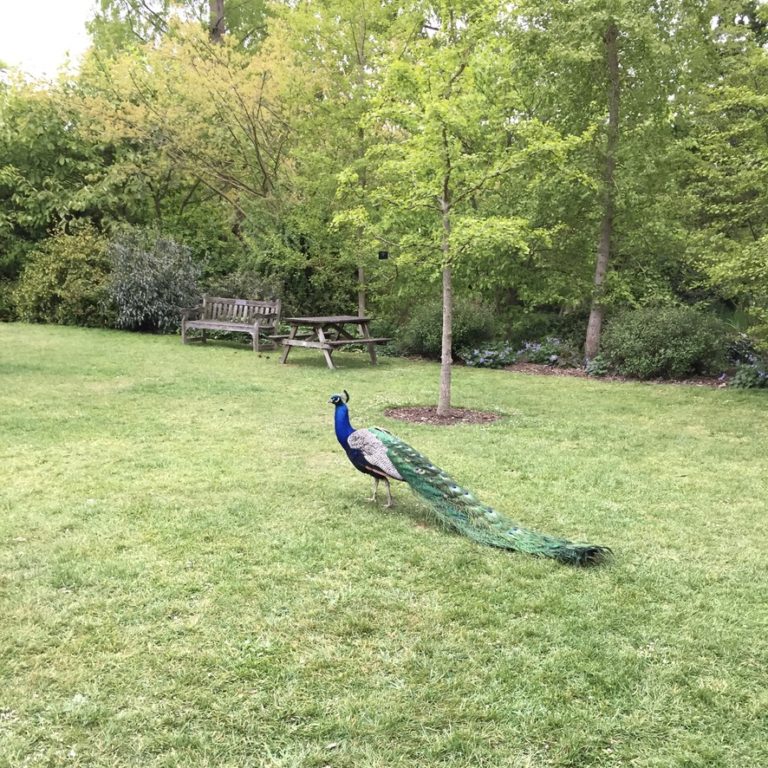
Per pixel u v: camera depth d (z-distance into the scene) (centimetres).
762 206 1018
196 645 300
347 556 395
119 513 452
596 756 242
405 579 369
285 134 1558
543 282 1284
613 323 1180
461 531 427
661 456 631
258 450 618
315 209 1412
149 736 245
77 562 376
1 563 374
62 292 1628
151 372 1027
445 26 1048
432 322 1282
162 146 1599
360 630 316
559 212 1165
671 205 1188
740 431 733
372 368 1149
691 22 1122
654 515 479
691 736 253
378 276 1451
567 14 1063
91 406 777
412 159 716
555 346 1271
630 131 1127
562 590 361
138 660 288
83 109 1652
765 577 383
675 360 1071
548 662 295
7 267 1836
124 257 1574
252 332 1293
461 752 242
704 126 1185
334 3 1346
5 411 734
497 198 1236
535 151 747
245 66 1616
